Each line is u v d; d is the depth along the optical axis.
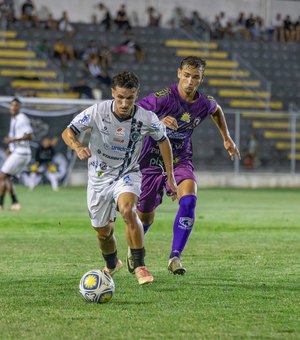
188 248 20.88
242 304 12.91
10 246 21.16
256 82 66.38
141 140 14.13
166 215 31.91
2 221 28.39
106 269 15.05
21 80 60.34
